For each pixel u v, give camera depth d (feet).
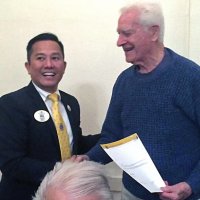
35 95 5.67
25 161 5.38
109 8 6.89
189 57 6.51
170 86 4.64
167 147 4.75
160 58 4.80
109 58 7.07
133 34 4.56
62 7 7.09
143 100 4.83
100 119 7.32
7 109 5.49
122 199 5.60
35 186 5.57
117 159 4.75
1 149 5.42
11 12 7.32
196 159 4.83
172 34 6.59
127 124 5.09
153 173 4.58
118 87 5.37
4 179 5.80
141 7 4.56
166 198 4.49
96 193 2.57
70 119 6.06
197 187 4.58
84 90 7.30
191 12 6.40
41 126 5.51
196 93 4.57
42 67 5.64
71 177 2.63
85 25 7.06
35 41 5.75
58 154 5.65
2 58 7.51
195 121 4.73
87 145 6.47
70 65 7.25
